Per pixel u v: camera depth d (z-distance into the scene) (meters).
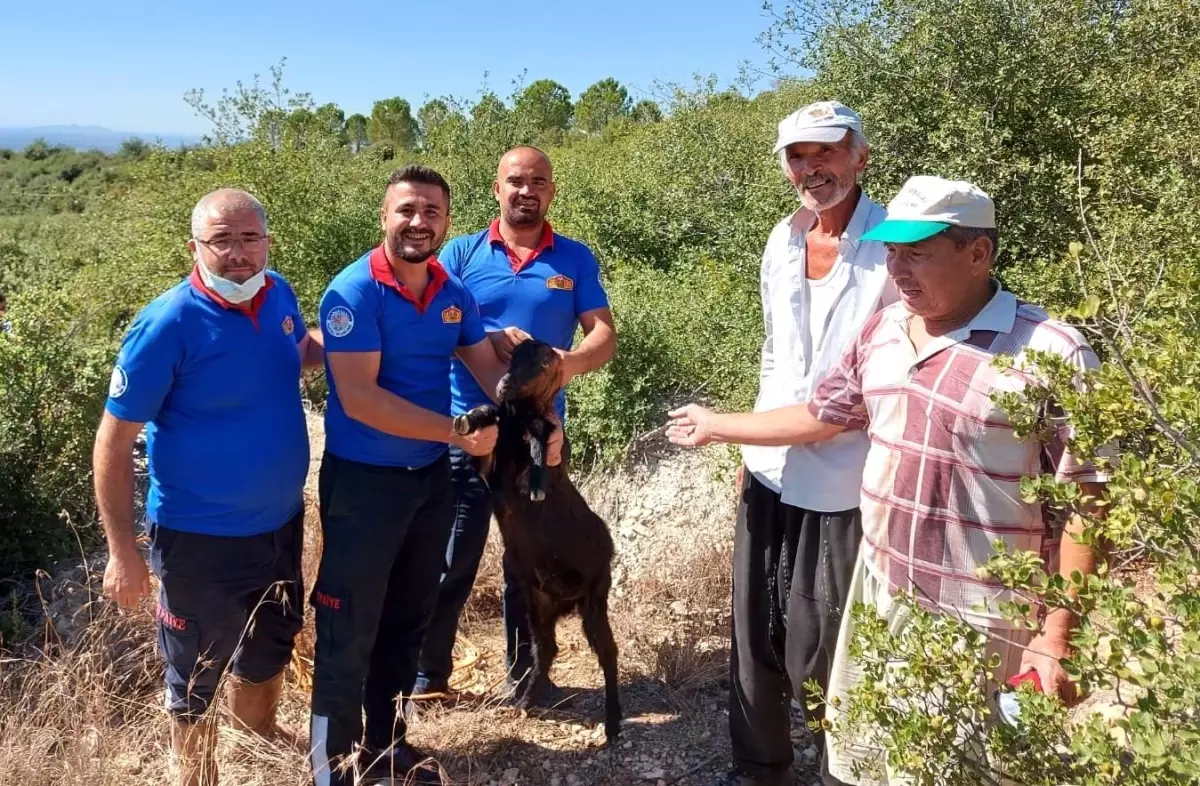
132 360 2.99
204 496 3.14
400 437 3.32
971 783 2.15
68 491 5.31
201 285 3.10
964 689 2.08
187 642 3.29
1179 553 1.84
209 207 3.04
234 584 3.26
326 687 3.42
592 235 10.55
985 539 2.49
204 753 3.30
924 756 2.14
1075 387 2.29
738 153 10.59
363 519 3.35
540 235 4.23
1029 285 5.66
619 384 7.09
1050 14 7.80
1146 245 5.13
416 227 3.19
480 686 4.49
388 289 3.29
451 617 4.19
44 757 3.31
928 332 2.59
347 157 11.70
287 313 3.41
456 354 3.79
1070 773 2.04
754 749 3.50
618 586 5.37
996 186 6.76
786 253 3.34
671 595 5.16
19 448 5.21
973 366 2.44
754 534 3.37
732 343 7.19
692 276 8.77
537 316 4.16
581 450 6.89
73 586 4.84
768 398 3.47
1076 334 2.38
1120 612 1.74
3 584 4.96
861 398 2.88
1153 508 1.82
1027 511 2.48
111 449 3.04
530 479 3.54
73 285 10.50
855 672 2.86
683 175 10.84
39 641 4.45
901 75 7.72
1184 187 5.58
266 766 3.59
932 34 7.62
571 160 14.61
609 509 6.20
